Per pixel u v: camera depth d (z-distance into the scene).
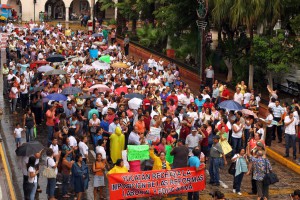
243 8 26.61
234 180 16.64
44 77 25.47
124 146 18.19
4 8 60.84
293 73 28.50
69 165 15.48
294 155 20.00
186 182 15.48
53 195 15.27
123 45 44.88
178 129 19.67
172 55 38.41
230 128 19.70
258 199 15.49
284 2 26.66
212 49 36.56
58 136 17.16
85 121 20.23
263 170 15.52
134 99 20.72
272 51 25.70
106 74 27.41
